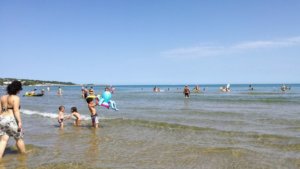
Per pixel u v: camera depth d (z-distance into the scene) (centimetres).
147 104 3422
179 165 893
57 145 1169
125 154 1023
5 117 963
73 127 1659
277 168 859
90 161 934
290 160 938
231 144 1178
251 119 1922
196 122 1803
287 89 9288
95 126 1645
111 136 1367
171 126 1636
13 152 1045
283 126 1614
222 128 1564
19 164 896
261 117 2023
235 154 1020
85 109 2833
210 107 2886
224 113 2298
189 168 864
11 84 975
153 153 1040
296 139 1251
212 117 2055
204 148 1110
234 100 3862
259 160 944
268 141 1227
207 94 5991
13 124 972
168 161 937
